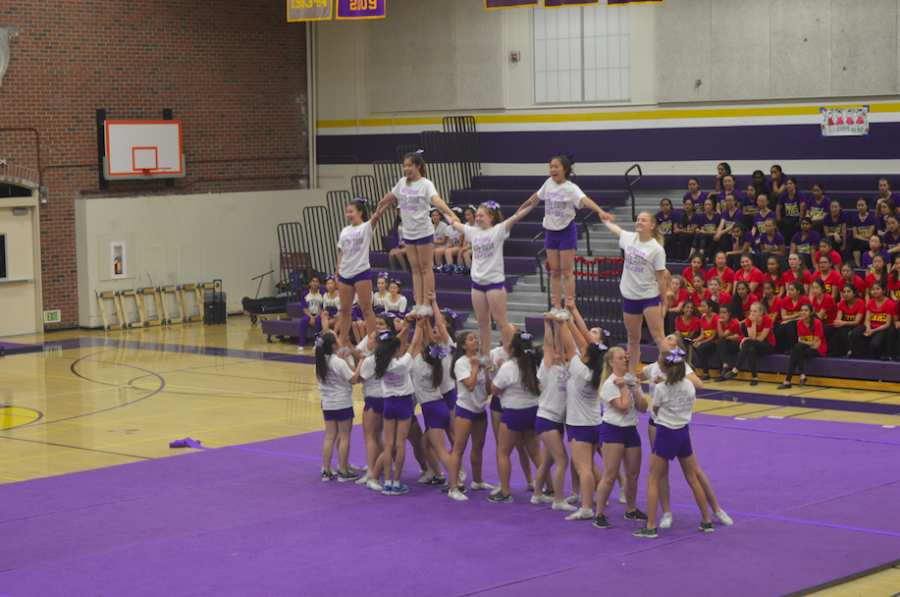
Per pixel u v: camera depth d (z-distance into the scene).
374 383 11.12
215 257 26.70
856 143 20.72
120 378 18.61
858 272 17.59
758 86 21.78
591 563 8.48
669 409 9.11
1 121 23.11
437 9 26.41
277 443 13.55
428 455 11.37
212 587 8.05
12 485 11.56
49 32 23.73
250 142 27.62
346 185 28.58
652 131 23.34
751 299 17.33
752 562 8.42
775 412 14.57
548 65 24.94
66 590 8.05
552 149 24.92
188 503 10.69
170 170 25.69
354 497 10.84
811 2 20.95
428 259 11.09
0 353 21.17
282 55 28.19
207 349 21.92
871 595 7.70
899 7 19.97
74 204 24.45
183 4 25.98
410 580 8.12
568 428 9.89
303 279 25.83
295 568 8.49
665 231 20.31
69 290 24.61
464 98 26.20
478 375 10.59
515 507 10.34
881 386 15.84
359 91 28.03
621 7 23.59
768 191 20.00
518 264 21.31
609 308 19.11
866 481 10.90
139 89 25.34
